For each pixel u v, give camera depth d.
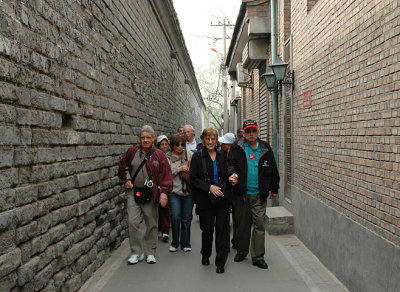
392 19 3.19
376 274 3.41
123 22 6.07
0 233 2.48
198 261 5.12
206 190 4.66
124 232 6.10
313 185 5.64
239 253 5.18
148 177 4.92
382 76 3.38
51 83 3.35
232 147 5.06
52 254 3.28
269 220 6.76
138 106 7.25
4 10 2.57
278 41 8.47
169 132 12.47
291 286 4.23
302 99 6.30
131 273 4.57
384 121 3.34
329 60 4.88
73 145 3.88
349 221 4.11
